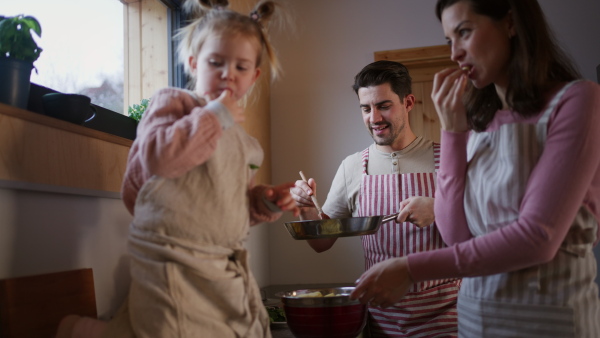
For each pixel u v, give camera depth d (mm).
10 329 1109
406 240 2057
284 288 3258
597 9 3340
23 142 1224
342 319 1462
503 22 1201
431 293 2000
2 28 1229
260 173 3215
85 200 1473
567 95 1128
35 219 1271
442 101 1298
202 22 1277
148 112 1151
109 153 1589
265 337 1291
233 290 1143
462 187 1305
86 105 1439
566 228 1080
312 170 3508
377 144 2223
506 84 1262
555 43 1239
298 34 3609
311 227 1531
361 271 3383
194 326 1094
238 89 1221
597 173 1160
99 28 2016
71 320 1186
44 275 1230
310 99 3559
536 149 1161
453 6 1220
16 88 1229
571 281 1154
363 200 2193
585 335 1148
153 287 1077
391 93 2113
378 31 3543
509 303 1202
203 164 1123
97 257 1516
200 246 1119
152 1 2293
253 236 3082
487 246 1133
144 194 1114
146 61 2271
